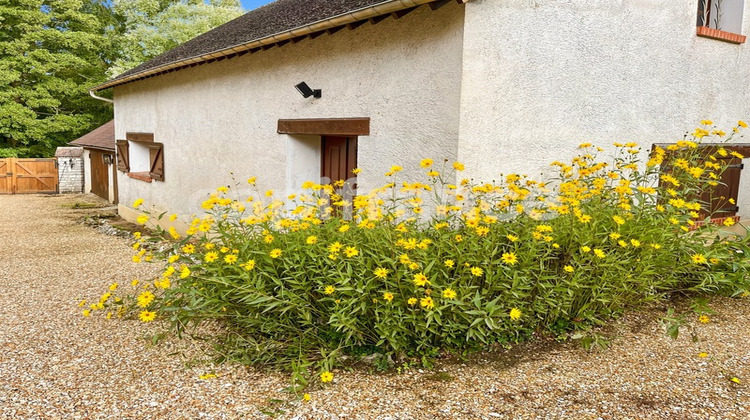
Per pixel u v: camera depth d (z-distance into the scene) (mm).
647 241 3361
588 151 4641
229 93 6875
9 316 4383
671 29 5105
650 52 4980
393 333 2873
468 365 3027
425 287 2922
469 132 3877
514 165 4180
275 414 2551
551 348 3225
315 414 2549
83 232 9586
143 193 10172
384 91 4508
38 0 18641
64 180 18859
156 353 3424
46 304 4754
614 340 3318
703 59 5465
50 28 19859
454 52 3836
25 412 2668
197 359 3271
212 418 2553
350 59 4859
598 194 3766
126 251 7504
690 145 4105
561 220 3539
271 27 5969
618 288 3270
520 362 3047
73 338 3771
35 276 5941
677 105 5324
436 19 3979
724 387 2719
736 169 5859
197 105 7707
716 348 3199
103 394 2848
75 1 19609
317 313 3227
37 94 19078
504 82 4012
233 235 3453
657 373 2883
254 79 6324
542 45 4203
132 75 8734
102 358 3365
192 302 3031
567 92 4422
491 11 3869
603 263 3193
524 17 4066
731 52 5742
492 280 2979
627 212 3602
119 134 11461
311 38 5246
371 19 4172
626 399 2609
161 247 7555
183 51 9188
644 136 5078
